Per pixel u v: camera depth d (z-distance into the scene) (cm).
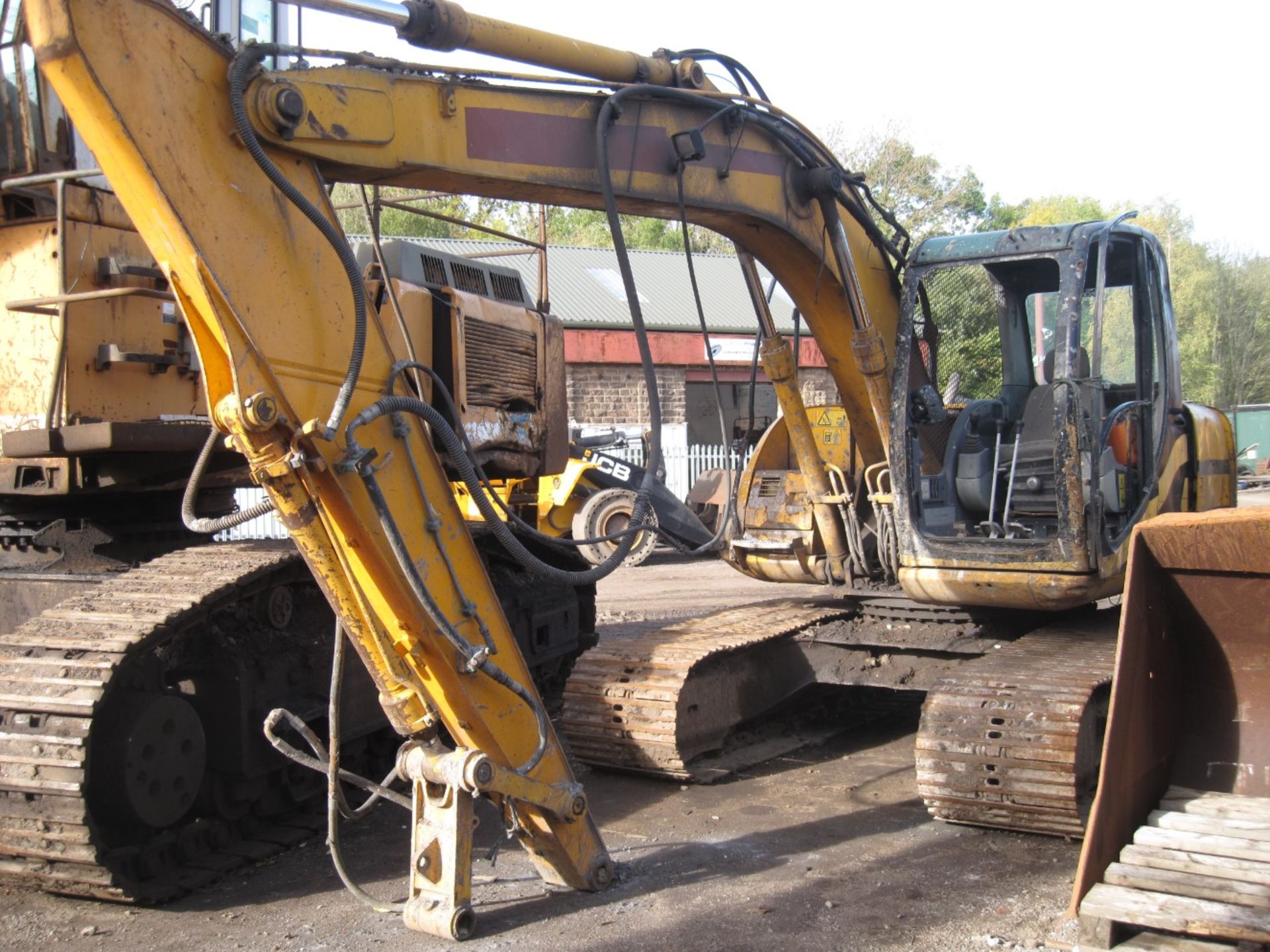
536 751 443
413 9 425
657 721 613
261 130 381
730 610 743
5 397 561
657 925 434
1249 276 4244
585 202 515
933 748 530
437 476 434
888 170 4438
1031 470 628
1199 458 700
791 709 743
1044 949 405
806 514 720
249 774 527
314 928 437
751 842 530
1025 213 5234
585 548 1370
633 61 507
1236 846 391
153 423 514
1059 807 505
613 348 2267
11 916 451
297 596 583
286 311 383
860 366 627
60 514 590
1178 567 436
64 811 439
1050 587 578
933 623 680
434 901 421
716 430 2548
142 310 581
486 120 455
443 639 417
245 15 624
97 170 492
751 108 562
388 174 432
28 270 556
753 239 609
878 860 503
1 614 563
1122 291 648
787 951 409
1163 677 443
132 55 347
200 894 477
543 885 476
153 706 480
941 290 666
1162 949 366
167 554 560
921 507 625
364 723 600
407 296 648
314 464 378
